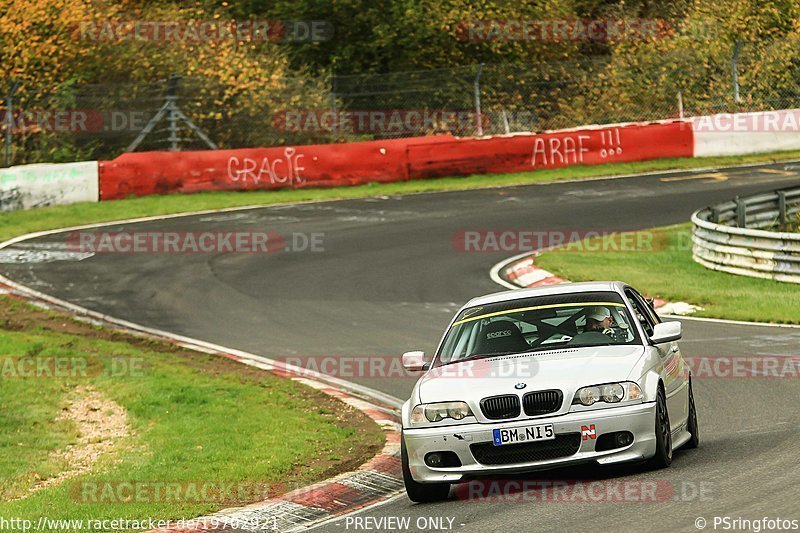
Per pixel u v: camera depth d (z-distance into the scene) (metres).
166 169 73.75
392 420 29.69
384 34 100.62
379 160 79.25
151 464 25.42
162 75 86.38
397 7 101.56
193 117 84.81
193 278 51.56
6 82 80.56
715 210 57.69
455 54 103.62
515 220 65.25
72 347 39.00
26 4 82.50
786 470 18.27
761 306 42.69
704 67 99.25
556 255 54.72
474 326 22.03
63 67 84.50
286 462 25.22
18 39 82.00
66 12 84.44
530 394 18.89
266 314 44.91
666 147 87.25
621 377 19.00
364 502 21.45
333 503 21.33
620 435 18.72
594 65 103.75
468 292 47.72
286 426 29.11
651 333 21.77
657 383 19.33
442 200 72.19
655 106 98.50
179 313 45.50
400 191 75.94
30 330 42.38
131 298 48.09
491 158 82.25
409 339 39.78
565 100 100.12
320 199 73.31
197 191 74.62
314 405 31.70
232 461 25.55
